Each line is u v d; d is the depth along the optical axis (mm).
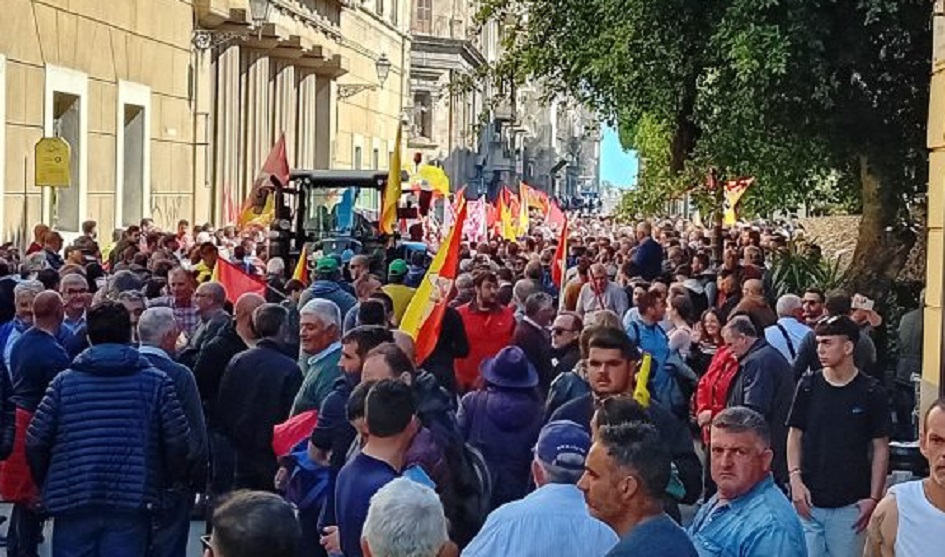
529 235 34562
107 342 8594
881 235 19812
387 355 7480
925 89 18438
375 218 24391
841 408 8719
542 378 12398
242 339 10758
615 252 26656
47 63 23906
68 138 25656
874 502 8656
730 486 6160
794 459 8875
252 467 10102
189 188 33219
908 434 14086
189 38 32781
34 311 10344
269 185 24328
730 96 18922
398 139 16891
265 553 4398
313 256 22594
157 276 14859
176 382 9117
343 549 6645
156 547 9336
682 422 8352
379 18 58094
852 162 21125
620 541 5250
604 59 19906
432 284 11109
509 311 13398
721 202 24578
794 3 16906
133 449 8453
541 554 5781
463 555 5926
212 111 35875
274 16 39125
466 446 7535
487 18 25500
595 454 5355
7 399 9875
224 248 23375
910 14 17391
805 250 24281
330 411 7945
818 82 17359
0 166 21844
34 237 20547
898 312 19156
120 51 27859
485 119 26016
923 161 19281
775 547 6008
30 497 10281
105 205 27172
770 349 10195
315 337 9609
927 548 6344
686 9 18484
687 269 19906
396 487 5219
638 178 31547
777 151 20219
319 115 49094
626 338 7805
